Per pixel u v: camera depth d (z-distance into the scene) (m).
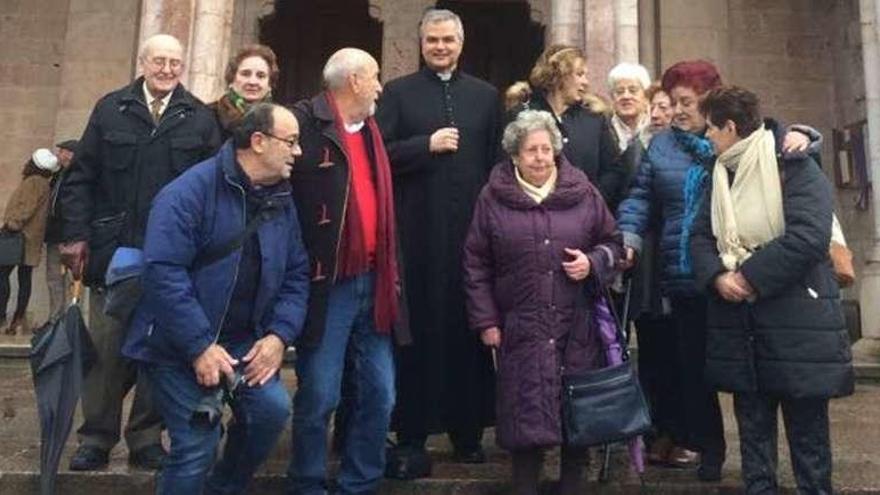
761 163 4.32
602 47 9.85
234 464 4.22
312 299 4.35
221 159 4.03
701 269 4.39
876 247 10.78
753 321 4.26
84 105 13.28
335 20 17.19
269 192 4.11
